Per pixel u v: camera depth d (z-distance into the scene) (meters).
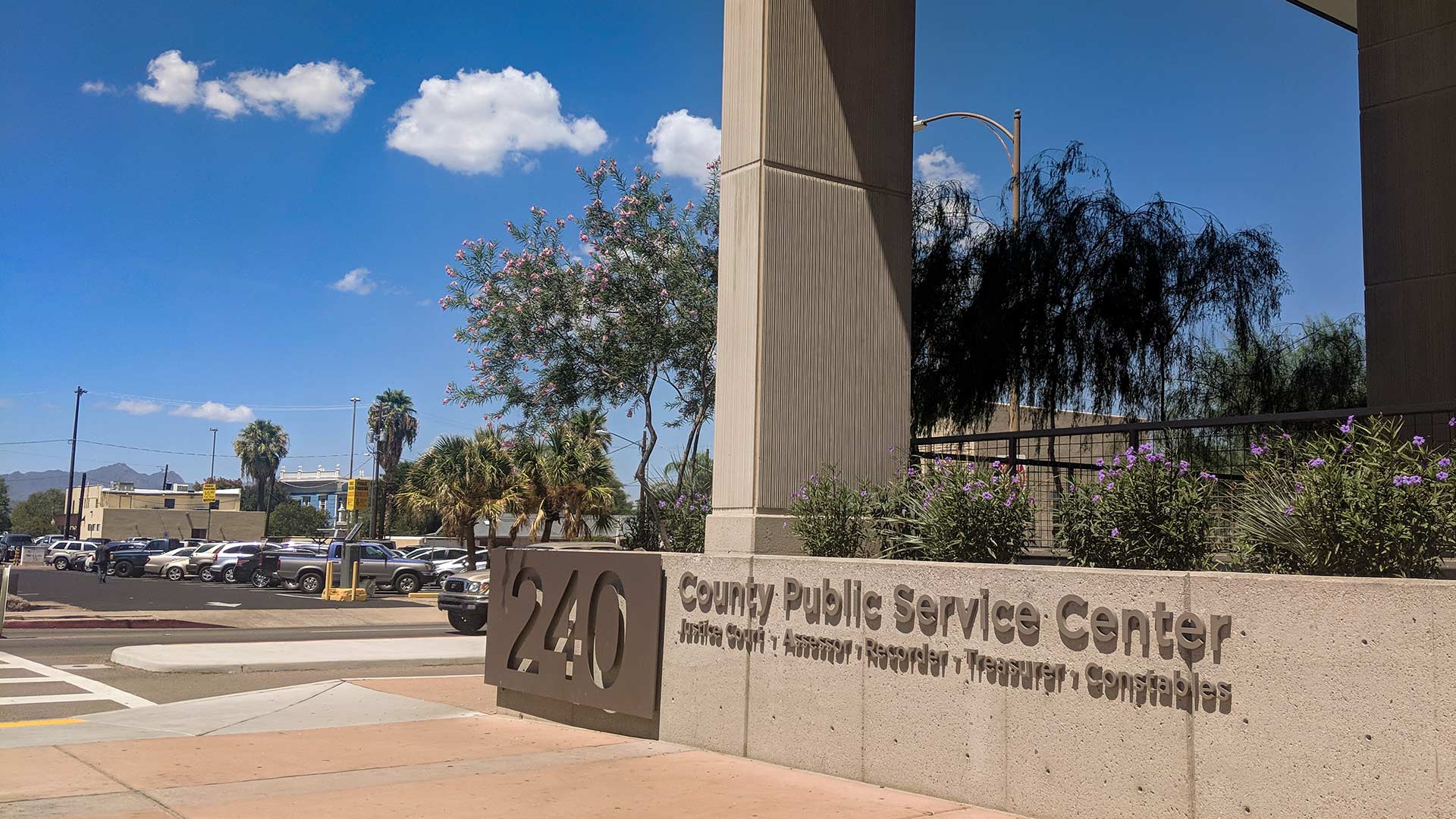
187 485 119.12
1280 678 5.09
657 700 8.74
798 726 7.54
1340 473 5.49
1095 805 5.76
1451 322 10.32
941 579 6.68
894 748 6.88
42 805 6.38
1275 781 5.07
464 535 38.00
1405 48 10.93
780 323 8.66
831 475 8.80
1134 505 6.46
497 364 15.29
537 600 10.12
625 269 15.00
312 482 137.00
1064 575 6.03
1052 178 15.75
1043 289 14.84
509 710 10.38
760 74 8.81
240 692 12.39
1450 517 5.17
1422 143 10.70
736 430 8.66
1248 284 15.62
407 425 84.00
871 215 9.28
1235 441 9.45
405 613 27.08
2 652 16.45
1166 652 5.52
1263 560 5.90
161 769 7.57
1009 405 15.51
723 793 6.78
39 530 113.88
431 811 6.35
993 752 6.30
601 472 34.84
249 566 44.94
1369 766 4.77
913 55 9.69
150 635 19.89
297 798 6.68
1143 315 14.84
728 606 8.16
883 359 9.20
